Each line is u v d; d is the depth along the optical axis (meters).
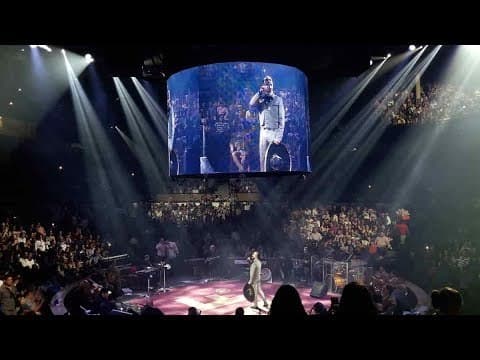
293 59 15.04
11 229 15.19
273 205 21.47
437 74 20.77
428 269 12.42
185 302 12.67
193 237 18.84
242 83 12.95
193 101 13.23
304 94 13.76
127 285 14.11
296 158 13.25
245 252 17.08
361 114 22.64
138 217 20.95
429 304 8.95
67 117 21.86
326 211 19.95
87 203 22.83
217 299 12.98
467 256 11.61
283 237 18.73
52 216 18.59
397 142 21.50
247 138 12.93
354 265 13.29
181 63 14.80
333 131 23.23
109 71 17.44
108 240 18.30
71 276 12.98
